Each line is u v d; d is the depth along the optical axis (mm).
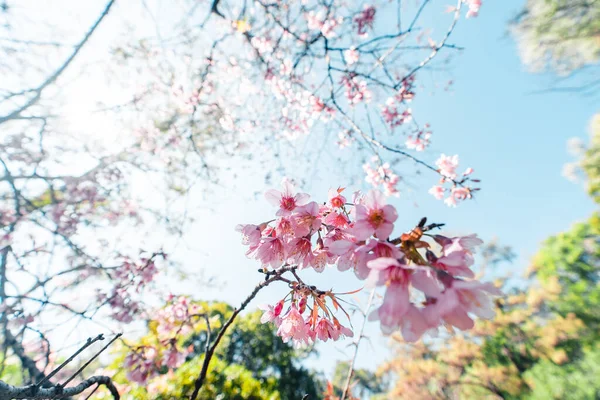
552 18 7637
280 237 1648
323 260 1558
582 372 12359
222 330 2184
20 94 4336
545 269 16016
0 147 5508
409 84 5641
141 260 5703
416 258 1140
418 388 15633
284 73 6074
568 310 14133
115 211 7129
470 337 15695
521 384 13289
